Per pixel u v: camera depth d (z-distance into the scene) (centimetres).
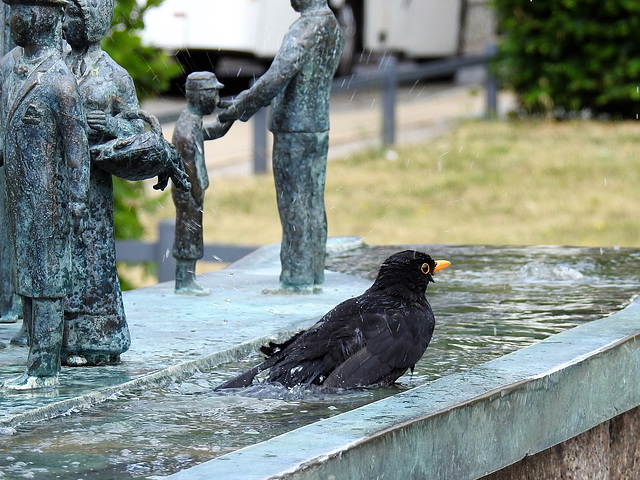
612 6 2553
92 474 432
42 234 527
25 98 521
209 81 810
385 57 3109
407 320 587
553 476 598
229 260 1228
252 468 409
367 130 2756
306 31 799
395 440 459
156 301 804
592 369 591
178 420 510
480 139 2600
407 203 2134
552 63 2673
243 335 678
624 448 684
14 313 746
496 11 2720
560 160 2377
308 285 838
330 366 570
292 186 825
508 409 527
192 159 813
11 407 512
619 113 2738
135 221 1234
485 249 1104
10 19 529
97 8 598
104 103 595
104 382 560
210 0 2508
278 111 819
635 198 2100
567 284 892
